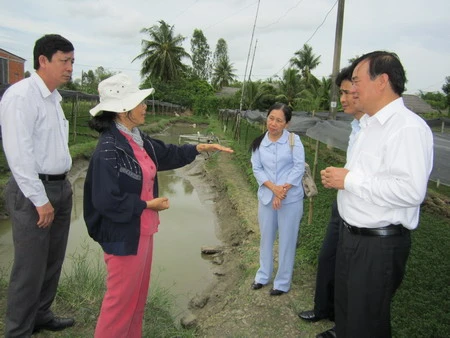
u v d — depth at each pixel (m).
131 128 2.50
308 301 3.83
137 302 2.58
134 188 2.38
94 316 3.41
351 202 2.22
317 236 5.48
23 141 2.45
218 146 2.98
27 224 2.63
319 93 27.81
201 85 46.34
